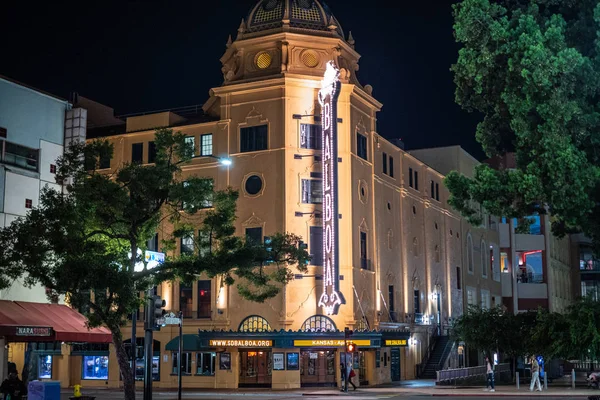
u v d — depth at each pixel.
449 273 68.75
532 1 22.41
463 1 22.11
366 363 50.28
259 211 49.59
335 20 53.19
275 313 48.12
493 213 23.25
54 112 33.25
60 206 24.73
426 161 73.75
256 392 44.25
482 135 24.75
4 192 30.14
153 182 26.06
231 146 51.00
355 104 52.59
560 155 20.47
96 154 26.61
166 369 49.97
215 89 51.66
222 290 49.50
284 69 50.19
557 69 20.05
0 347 28.22
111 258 25.25
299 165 49.62
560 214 21.88
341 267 49.31
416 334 59.81
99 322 24.61
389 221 57.53
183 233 28.36
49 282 24.67
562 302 93.69
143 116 54.62
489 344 47.28
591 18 21.53
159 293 51.12
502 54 22.05
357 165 52.00
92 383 51.38
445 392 41.25
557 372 57.31
